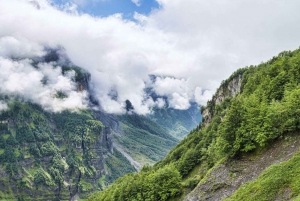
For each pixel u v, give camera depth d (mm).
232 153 79000
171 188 106688
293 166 56281
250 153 75312
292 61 112188
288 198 50781
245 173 70375
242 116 80875
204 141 149125
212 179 79188
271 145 70562
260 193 56688
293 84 94062
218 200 70312
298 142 64125
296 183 51875
